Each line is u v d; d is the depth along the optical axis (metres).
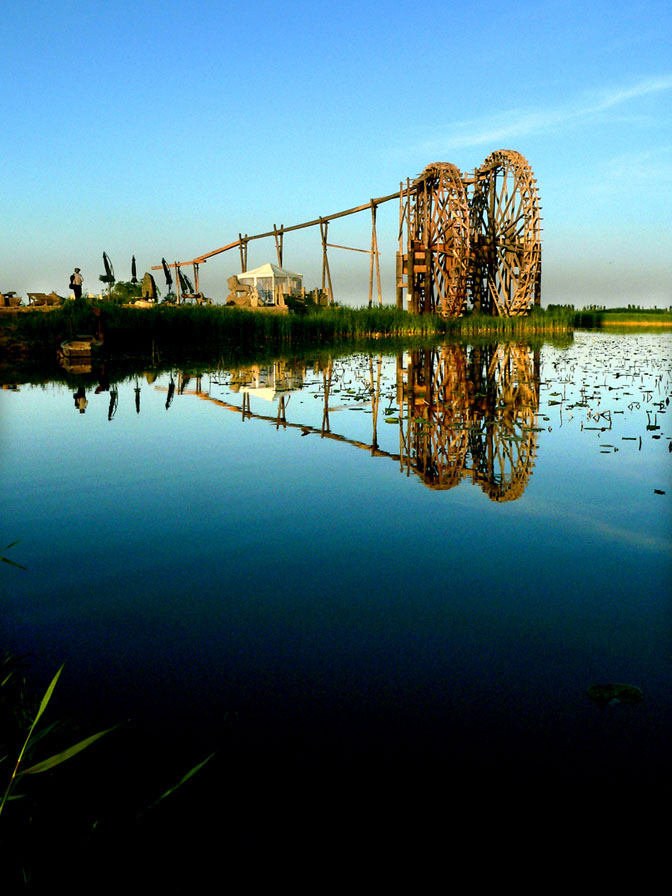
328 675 2.70
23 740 2.21
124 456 6.78
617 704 2.46
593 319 55.09
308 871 1.74
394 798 2.02
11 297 23.97
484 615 3.19
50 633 3.04
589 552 4.01
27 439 7.62
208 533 4.39
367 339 28.44
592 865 1.78
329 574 3.70
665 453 6.85
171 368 16.59
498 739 2.30
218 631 3.04
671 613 3.19
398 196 35.38
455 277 34.34
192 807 1.98
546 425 8.65
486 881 1.72
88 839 1.82
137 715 2.42
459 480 5.82
